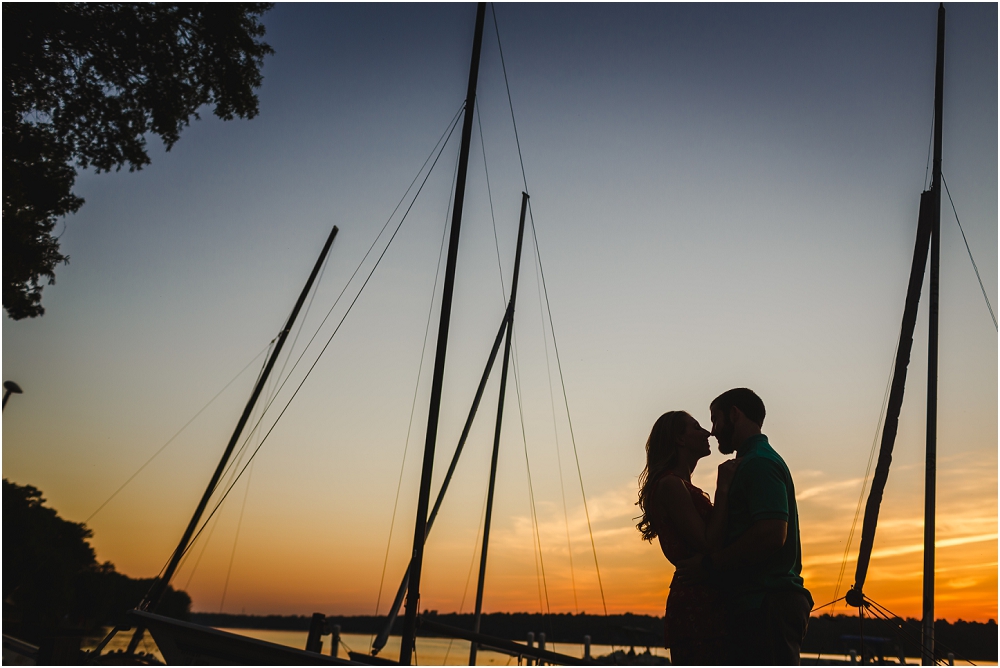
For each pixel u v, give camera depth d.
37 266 15.49
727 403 3.36
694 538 3.00
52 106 15.84
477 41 9.39
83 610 35.06
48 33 14.98
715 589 2.97
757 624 2.83
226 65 16.91
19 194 14.72
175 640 6.23
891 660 11.35
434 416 7.57
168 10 15.98
